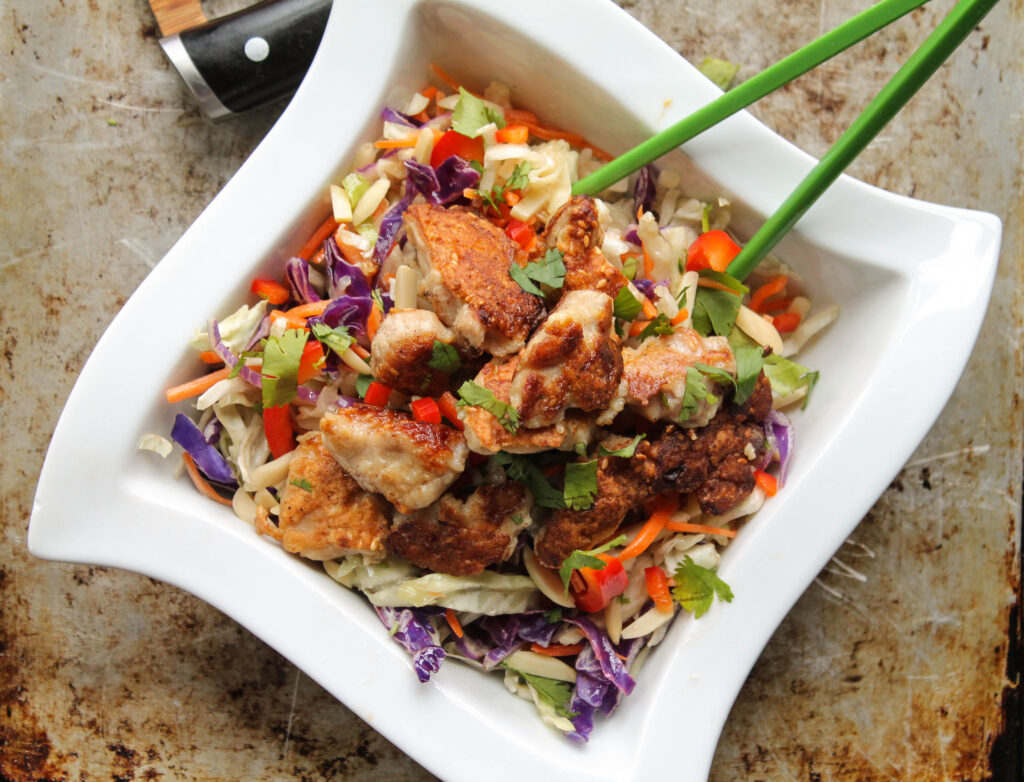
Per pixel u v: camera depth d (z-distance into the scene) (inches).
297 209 11.7
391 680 11.6
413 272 11.8
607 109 12.2
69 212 14.4
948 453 15.3
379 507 11.8
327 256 12.1
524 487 11.6
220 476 12.1
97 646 14.7
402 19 11.8
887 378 11.9
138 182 14.4
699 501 12.0
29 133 14.4
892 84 10.9
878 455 11.9
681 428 11.8
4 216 14.4
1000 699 15.3
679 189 12.7
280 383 11.4
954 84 14.9
